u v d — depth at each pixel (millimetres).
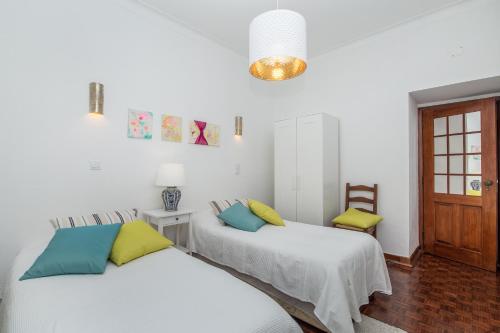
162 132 2842
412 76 2936
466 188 2977
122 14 2541
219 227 2602
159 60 2830
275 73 1917
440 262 3014
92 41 2342
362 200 3289
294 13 1603
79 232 1666
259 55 1610
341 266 1679
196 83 3199
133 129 2607
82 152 2283
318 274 1679
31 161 2027
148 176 2732
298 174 3459
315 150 3289
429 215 3303
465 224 2973
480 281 2488
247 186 3869
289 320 1141
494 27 2459
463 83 2635
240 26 3029
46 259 1453
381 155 3174
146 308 1099
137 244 1754
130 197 2592
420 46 2881
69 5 2215
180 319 1021
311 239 2162
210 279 1396
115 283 1341
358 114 3377
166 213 2529
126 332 935
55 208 2141
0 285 1896
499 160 2818
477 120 2900
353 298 1687
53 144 2129
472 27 2568
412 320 1843
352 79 3432
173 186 2723
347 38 3297
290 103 4121
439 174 3221
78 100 2260
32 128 2031
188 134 3107
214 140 3393
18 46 1971
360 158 3361
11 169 1944
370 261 2100
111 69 2463
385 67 3143
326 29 3080
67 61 2201
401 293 2244
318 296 1658
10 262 1938
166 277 1418
